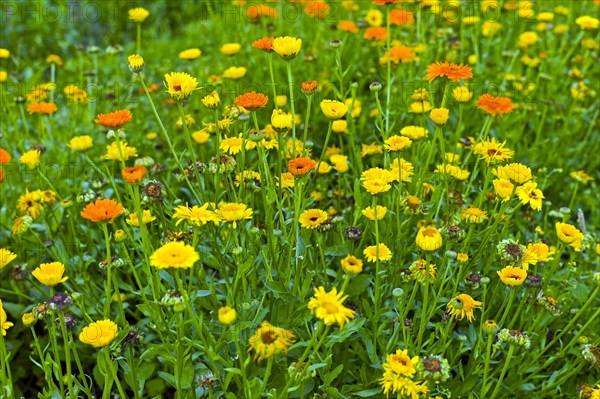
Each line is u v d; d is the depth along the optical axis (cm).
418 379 194
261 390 185
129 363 223
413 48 400
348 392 221
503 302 243
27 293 302
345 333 199
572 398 255
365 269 262
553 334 269
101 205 197
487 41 466
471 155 325
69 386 203
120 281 287
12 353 286
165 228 238
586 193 358
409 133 279
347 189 319
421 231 197
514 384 238
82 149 282
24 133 422
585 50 479
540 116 415
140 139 384
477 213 251
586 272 298
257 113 380
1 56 421
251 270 229
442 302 240
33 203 292
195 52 364
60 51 731
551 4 538
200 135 312
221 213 203
